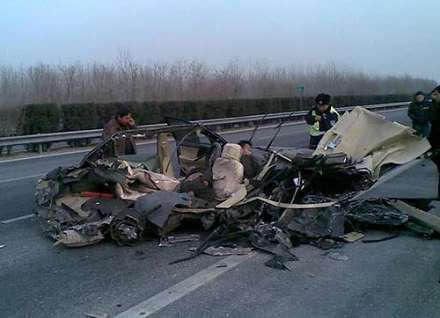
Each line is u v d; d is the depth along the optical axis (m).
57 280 4.67
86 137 17.98
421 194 8.53
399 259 5.22
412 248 5.60
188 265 5.03
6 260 5.27
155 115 22.73
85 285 4.53
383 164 7.02
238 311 3.92
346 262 5.12
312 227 5.89
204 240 5.86
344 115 7.82
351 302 4.09
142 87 30.36
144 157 7.28
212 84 33.84
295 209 6.10
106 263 5.13
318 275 4.73
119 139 6.68
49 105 18.12
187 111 24.67
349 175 6.54
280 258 5.16
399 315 3.84
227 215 5.90
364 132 7.43
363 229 6.32
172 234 6.12
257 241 5.55
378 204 6.71
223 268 4.92
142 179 6.30
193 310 3.94
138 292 4.34
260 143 17.38
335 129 7.65
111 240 5.91
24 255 5.43
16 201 8.32
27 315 3.91
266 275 4.73
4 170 12.24
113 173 6.04
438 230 5.88
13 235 6.23
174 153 7.33
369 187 6.77
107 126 7.81
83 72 28.66
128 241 5.68
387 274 4.77
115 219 5.62
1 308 4.05
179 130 7.27
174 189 6.45
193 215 6.00
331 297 4.20
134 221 5.61
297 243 5.71
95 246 5.72
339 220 5.97
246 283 4.52
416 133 7.31
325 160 6.35
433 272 4.84
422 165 12.02
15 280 4.69
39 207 6.61
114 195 6.17
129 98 29.58
